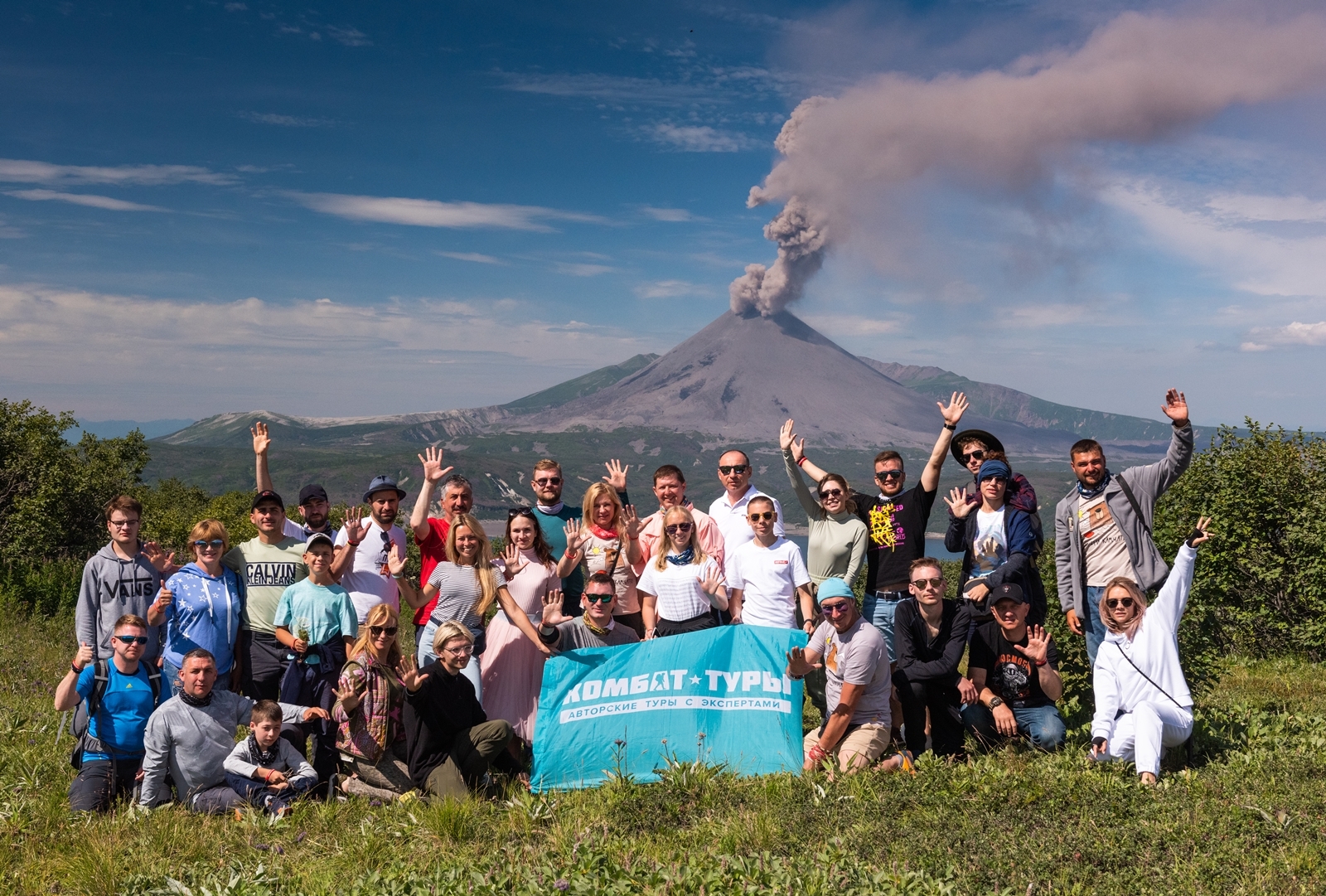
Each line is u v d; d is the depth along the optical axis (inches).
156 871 255.4
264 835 289.7
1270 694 499.2
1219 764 305.6
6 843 280.7
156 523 2185.0
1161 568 342.6
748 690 347.3
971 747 346.6
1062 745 339.3
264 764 324.5
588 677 342.3
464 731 328.5
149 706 331.3
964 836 248.7
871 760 328.2
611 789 313.3
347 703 327.3
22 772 343.3
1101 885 217.9
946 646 348.8
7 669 573.0
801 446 410.6
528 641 366.3
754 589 379.2
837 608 331.9
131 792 326.6
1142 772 296.2
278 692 364.8
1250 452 703.1
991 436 378.6
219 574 366.9
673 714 343.3
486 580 363.3
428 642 365.1
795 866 229.1
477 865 243.1
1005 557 360.5
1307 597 660.7
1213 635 627.5
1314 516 658.2
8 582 915.4
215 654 358.0
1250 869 221.3
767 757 337.1
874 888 213.6
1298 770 292.2
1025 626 347.3
